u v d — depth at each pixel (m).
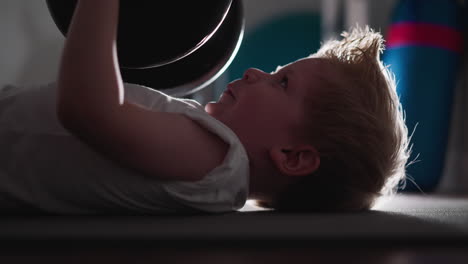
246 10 3.51
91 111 0.70
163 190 0.81
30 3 2.55
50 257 0.44
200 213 0.88
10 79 2.51
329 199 0.97
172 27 0.81
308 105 0.92
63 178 0.80
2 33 2.47
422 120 2.74
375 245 0.53
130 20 0.80
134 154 0.75
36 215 0.83
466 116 3.04
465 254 0.49
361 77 0.97
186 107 0.82
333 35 2.96
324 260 0.44
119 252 0.47
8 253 0.46
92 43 0.71
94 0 0.73
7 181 0.80
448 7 2.85
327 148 0.92
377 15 3.10
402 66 2.79
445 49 2.80
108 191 0.81
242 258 0.45
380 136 0.95
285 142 0.91
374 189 0.97
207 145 0.82
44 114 0.81
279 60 3.47
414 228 0.63
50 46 2.61
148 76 1.05
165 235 0.53
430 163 2.73
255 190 0.95
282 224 0.68
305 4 3.56
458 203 1.65
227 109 0.93
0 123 0.81
